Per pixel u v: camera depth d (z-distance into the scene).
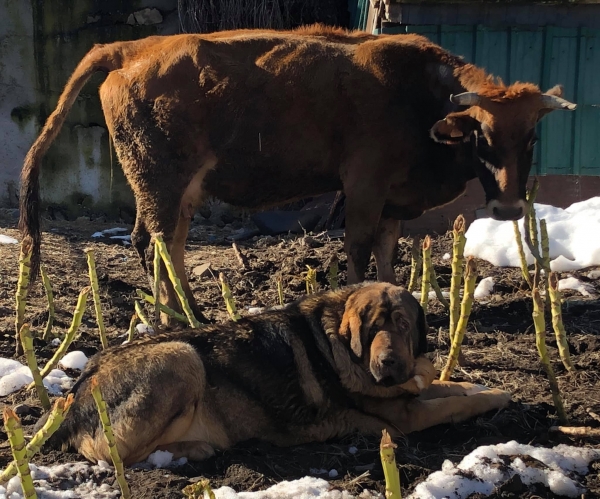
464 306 3.28
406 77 4.25
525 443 3.08
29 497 2.42
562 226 5.12
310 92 4.23
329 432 3.11
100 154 7.31
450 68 4.22
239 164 4.31
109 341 3.96
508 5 5.72
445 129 4.05
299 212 6.41
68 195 7.34
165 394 2.92
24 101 7.29
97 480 2.85
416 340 3.07
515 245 5.02
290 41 4.31
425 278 3.58
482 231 5.18
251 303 4.58
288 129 4.25
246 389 3.05
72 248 5.75
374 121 4.21
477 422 3.16
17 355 3.77
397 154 4.25
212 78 4.23
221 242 6.13
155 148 4.26
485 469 2.83
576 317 4.21
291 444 3.09
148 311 4.40
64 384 3.49
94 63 4.45
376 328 3.02
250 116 4.24
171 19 7.34
